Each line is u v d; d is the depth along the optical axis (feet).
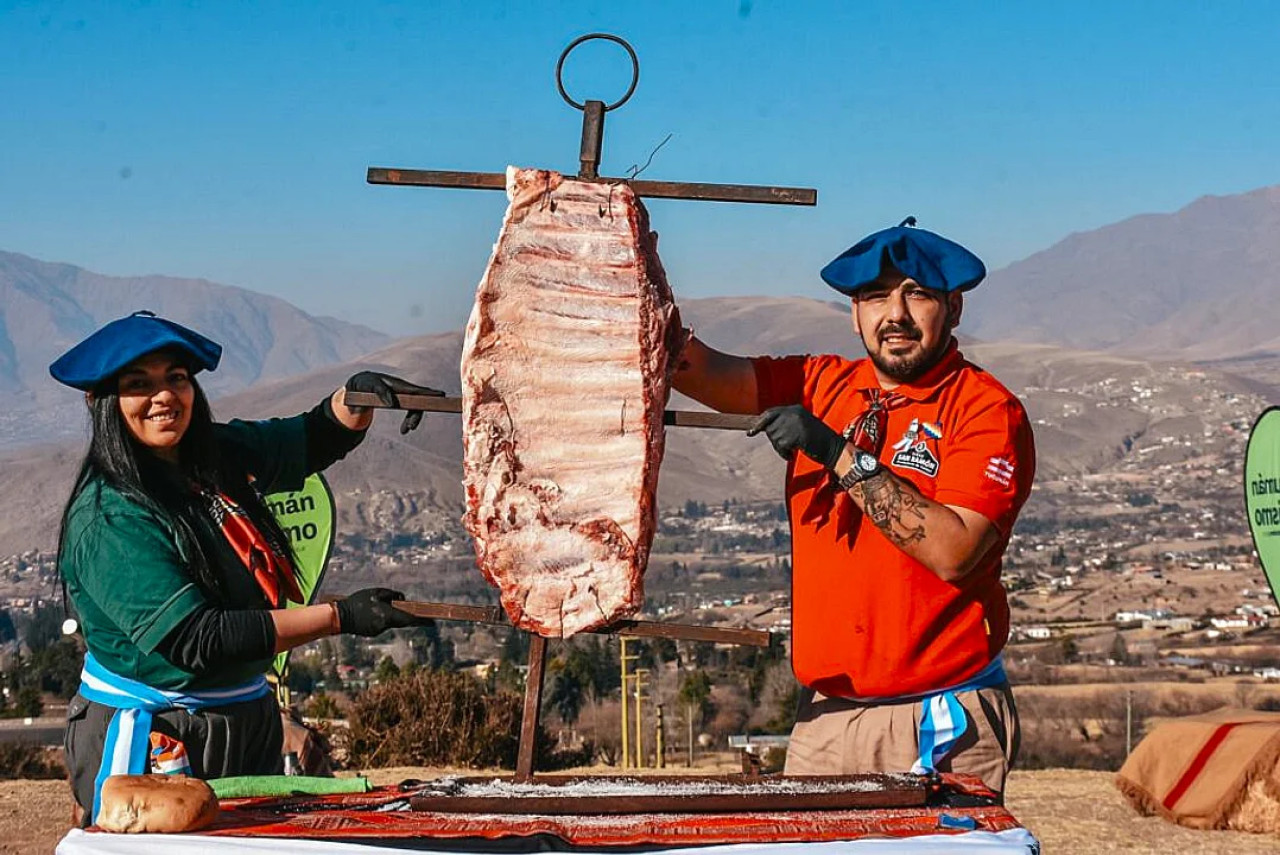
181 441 13.11
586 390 12.28
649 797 10.80
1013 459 12.66
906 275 12.78
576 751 55.98
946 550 12.03
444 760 48.70
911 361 13.03
